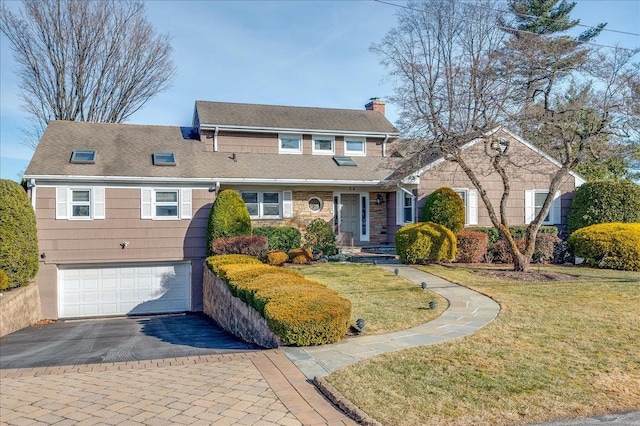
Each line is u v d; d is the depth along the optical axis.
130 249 14.38
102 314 14.59
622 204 15.81
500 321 7.46
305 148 18.72
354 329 7.11
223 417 4.04
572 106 12.05
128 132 17.06
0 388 5.14
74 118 21.62
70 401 4.61
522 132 14.20
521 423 3.91
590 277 11.91
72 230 13.84
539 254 14.65
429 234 13.66
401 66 17.97
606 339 6.36
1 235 11.58
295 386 4.78
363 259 15.20
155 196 14.67
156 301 15.05
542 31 25.69
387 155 19.62
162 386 4.95
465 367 5.23
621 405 4.28
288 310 6.39
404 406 4.18
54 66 20.70
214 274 12.21
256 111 19.44
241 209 14.71
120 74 21.97
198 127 18.16
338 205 17.73
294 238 15.77
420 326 7.30
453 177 16.36
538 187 17.28
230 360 5.86
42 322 13.23
